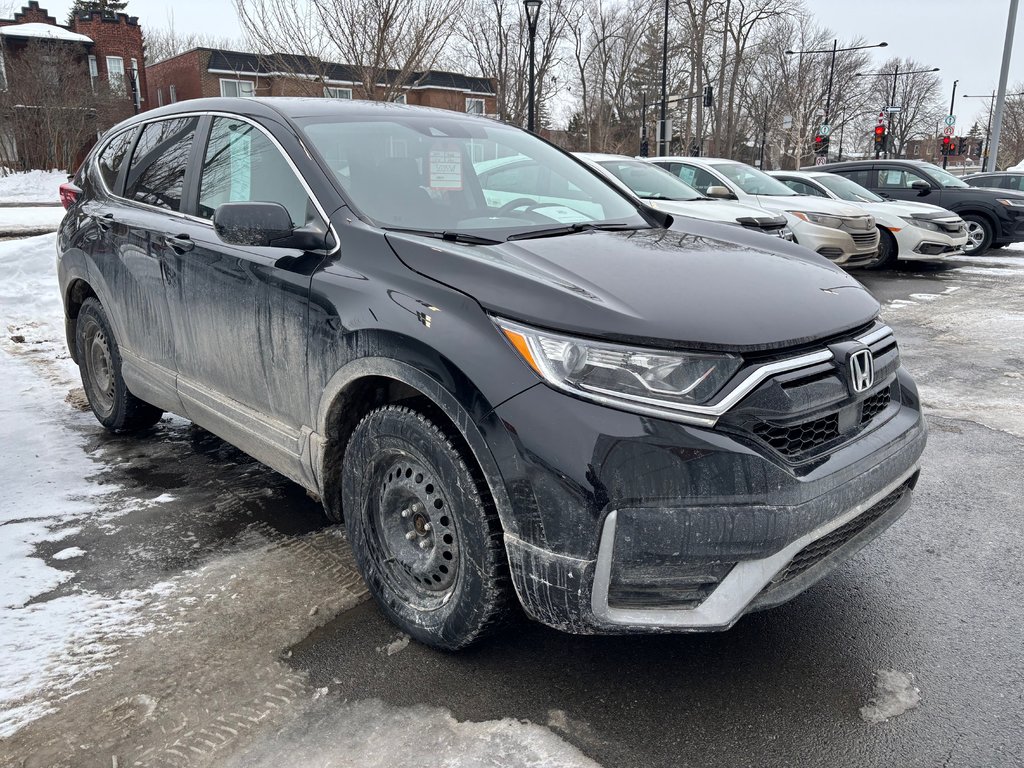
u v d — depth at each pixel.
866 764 2.10
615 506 2.05
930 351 7.02
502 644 2.61
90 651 2.55
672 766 2.08
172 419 4.84
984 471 4.22
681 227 3.49
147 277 3.68
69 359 6.23
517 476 2.12
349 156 3.06
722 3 51.16
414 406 2.46
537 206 3.32
